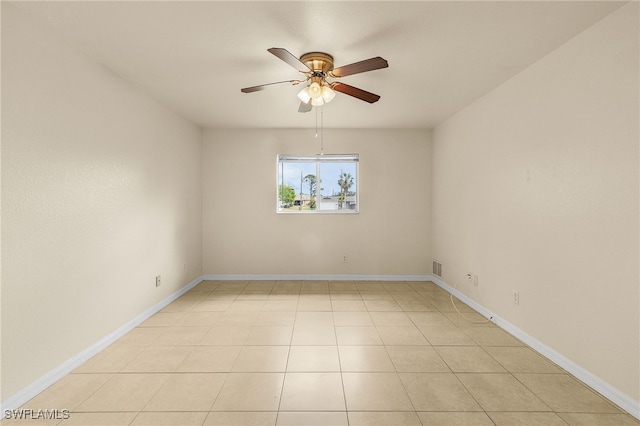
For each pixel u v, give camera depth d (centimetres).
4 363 189
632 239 187
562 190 238
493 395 205
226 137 506
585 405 195
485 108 345
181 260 430
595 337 211
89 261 258
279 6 195
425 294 435
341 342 283
